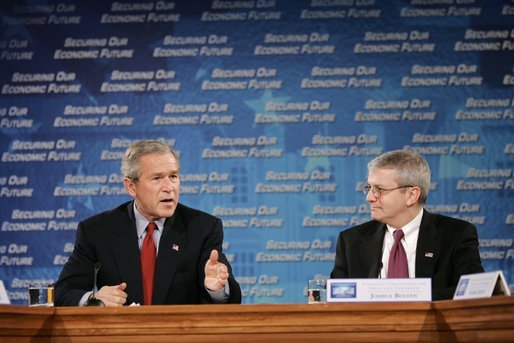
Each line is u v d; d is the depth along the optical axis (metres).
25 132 14.55
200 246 8.41
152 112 14.50
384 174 8.39
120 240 8.38
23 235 14.41
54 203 14.45
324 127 14.29
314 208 14.18
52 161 14.52
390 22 14.36
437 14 14.33
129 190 8.41
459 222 8.54
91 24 14.70
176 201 8.28
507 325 5.60
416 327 6.08
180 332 6.10
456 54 14.24
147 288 8.23
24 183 14.49
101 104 14.56
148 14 14.66
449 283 8.27
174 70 14.55
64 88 14.61
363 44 14.38
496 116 14.12
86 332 6.11
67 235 14.43
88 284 8.38
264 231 14.21
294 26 14.48
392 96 14.27
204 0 14.63
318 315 6.10
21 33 14.71
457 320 5.91
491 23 14.26
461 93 14.20
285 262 14.15
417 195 8.39
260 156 14.31
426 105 14.20
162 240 8.34
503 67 14.20
